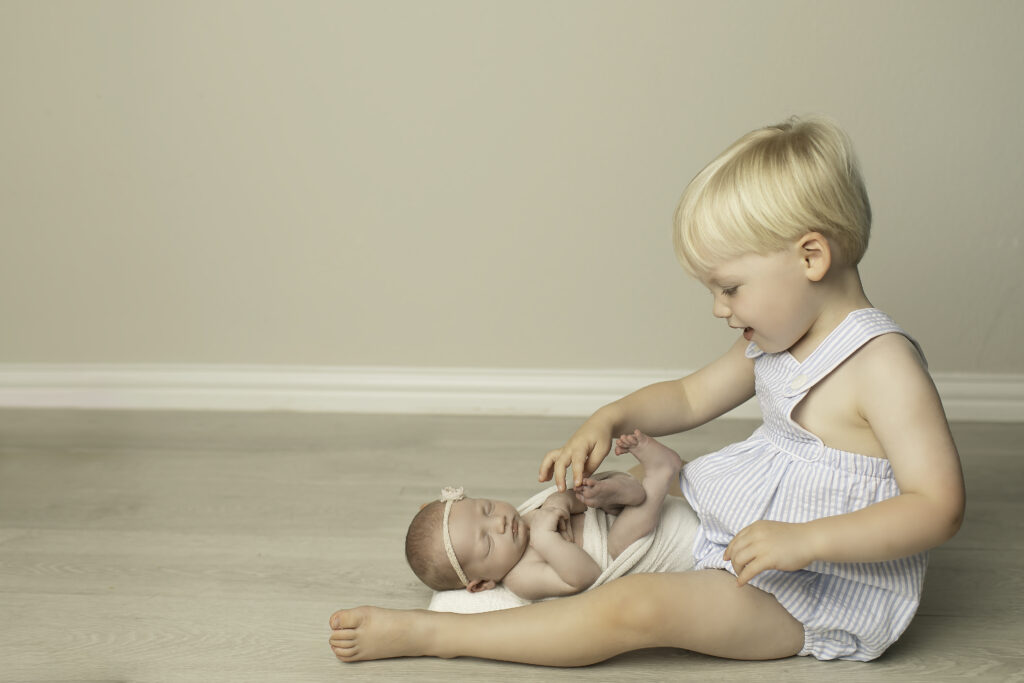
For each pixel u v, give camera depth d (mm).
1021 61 2004
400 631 1156
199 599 1342
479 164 2158
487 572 1233
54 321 2307
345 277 2238
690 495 1262
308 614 1298
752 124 2084
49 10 2146
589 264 2186
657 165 2123
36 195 2246
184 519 1620
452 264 2215
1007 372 2148
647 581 1123
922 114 2045
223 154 2197
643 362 2223
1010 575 1389
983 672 1141
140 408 2297
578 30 2076
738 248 1090
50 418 2217
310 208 2209
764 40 2045
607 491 1198
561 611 1128
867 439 1121
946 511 1030
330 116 2160
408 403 2256
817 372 1122
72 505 1685
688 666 1158
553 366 2240
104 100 2188
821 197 1067
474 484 1764
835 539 1021
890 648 1198
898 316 2141
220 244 2244
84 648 1212
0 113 2205
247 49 2141
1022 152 2043
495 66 2107
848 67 2041
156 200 2232
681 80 2078
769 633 1141
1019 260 2090
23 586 1384
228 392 2283
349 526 1586
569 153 2135
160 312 2287
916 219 2092
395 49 2117
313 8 2109
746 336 1183
